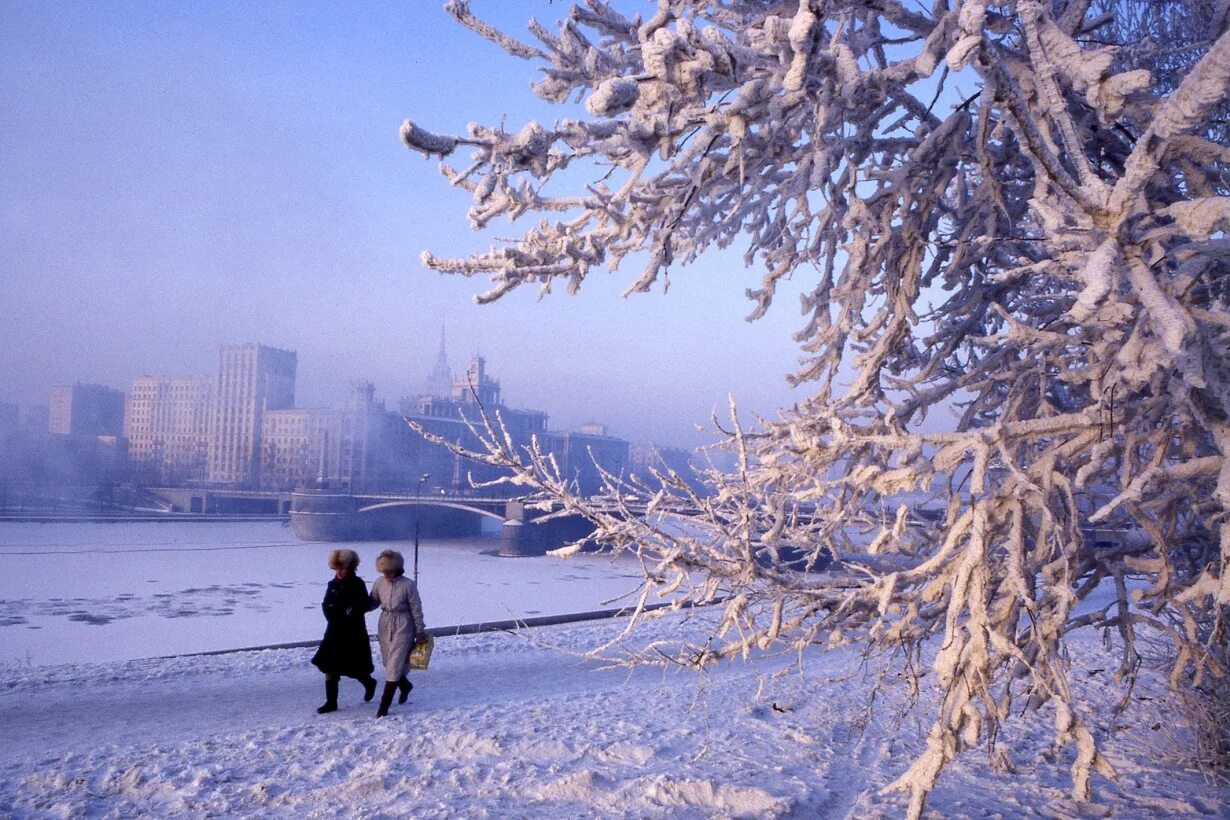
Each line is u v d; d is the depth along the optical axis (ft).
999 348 15.31
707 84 10.60
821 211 15.66
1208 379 9.77
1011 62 11.85
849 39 13.11
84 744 22.85
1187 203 8.35
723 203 16.88
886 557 13.75
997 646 10.73
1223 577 10.00
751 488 12.12
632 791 17.58
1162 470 10.57
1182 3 17.66
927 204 15.17
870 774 19.83
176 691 30.42
